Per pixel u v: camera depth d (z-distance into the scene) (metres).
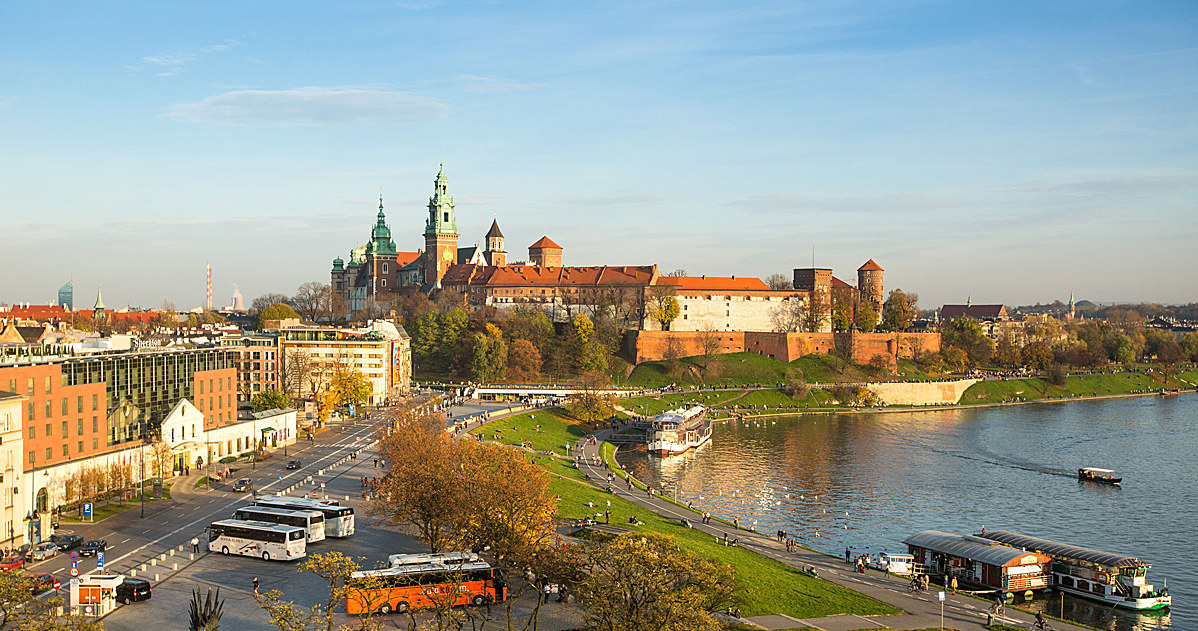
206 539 128.50
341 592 88.88
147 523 137.88
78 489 148.38
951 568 141.62
